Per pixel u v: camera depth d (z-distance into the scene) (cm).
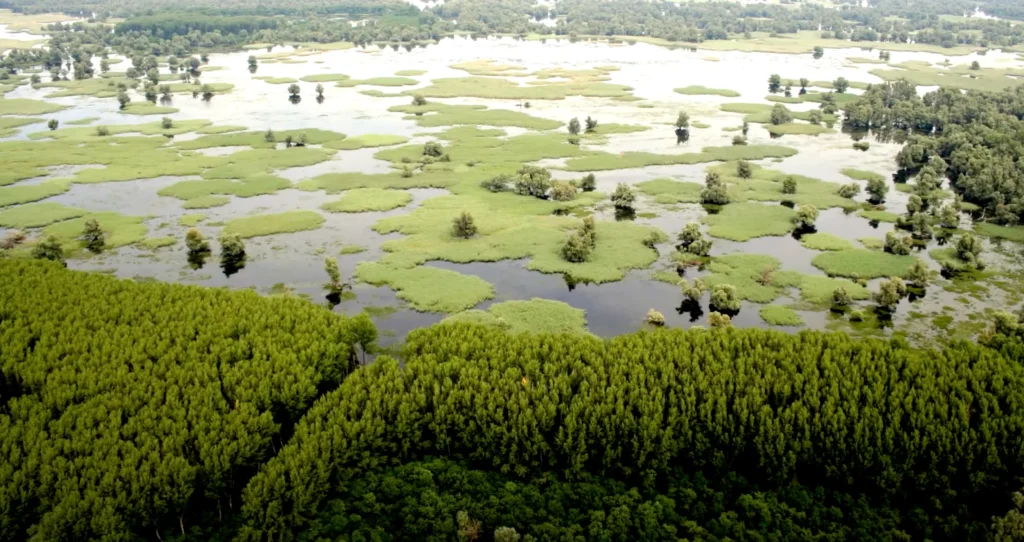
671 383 8369
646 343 9162
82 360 8781
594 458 8006
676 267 13375
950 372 8356
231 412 7812
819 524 7150
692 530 7031
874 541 6900
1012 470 7494
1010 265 13425
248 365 8744
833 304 11838
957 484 7538
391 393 8331
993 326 10669
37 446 7288
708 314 11712
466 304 11881
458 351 9138
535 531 7038
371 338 9969
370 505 7312
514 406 7931
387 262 13475
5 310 10069
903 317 11438
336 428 7612
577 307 11931
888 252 13850
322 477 7288
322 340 9344
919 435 7556
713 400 8119
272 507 6912
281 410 8588
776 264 13438
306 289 12500
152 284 10994
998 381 8162
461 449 8225
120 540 6662
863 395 8125
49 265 11719
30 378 8531
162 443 7469
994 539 6769
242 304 10281
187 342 9244
